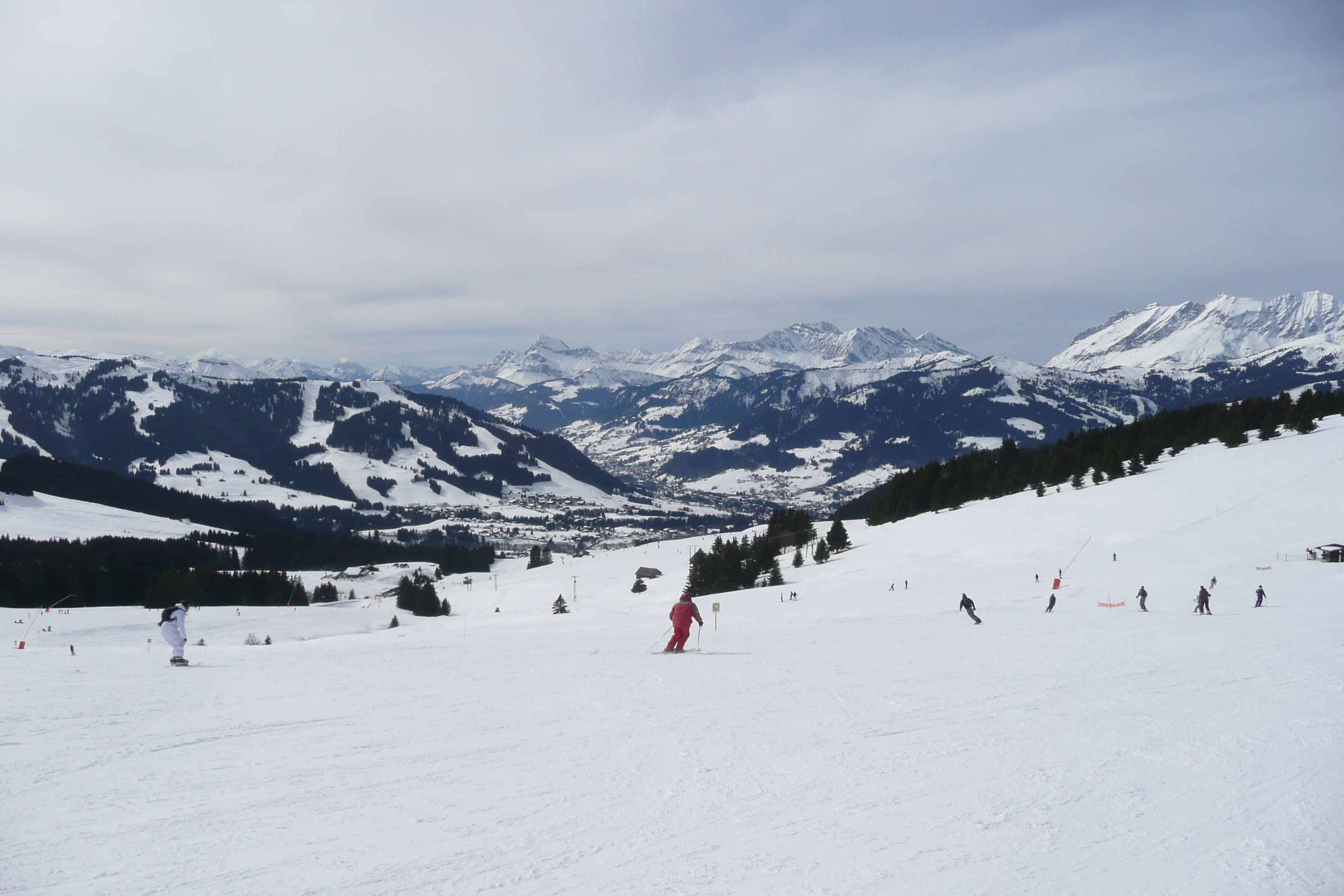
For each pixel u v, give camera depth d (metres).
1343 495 75.19
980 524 98.19
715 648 22.95
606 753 10.49
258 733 11.17
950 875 6.79
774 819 8.10
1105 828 8.01
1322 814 8.45
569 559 196.12
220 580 122.69
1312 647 22.55
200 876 6.34
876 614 42.78
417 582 146.12
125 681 15.01
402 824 7.71
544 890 6.27
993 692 15.14
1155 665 18.95
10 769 8.99
